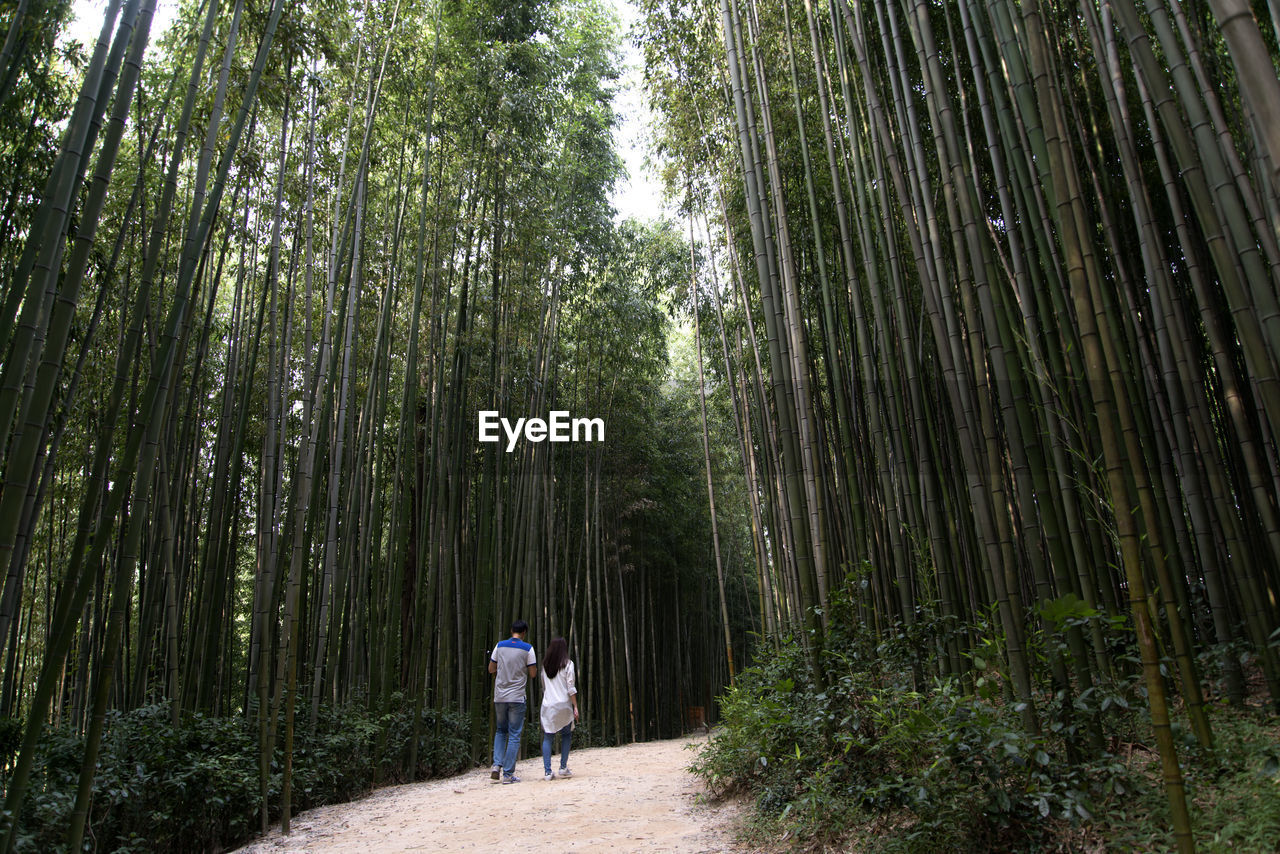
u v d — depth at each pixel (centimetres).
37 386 249
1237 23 147
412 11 645
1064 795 222
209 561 545
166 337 315
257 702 524
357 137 664
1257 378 190
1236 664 286
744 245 706
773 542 683
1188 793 215
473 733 708
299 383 771
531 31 848
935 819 232
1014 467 276
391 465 920
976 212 290
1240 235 179
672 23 687
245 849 383
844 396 451
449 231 750
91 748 285
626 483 1235
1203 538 311
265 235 667
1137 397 347
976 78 341
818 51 444
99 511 622
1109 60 323
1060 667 253
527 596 872
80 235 260
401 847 354
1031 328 332
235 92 477
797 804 294
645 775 538
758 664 468
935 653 339
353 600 684
